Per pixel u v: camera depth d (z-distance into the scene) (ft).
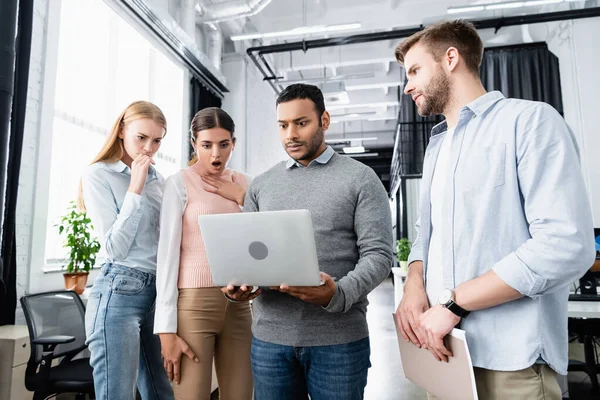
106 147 4.72
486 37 21.33
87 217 8.61
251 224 2.93
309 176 3.75
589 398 8.27
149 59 13.02
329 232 3.52
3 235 7.14
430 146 3.71
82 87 10.17
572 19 16.20
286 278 3.01
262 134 21.79
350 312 3.48
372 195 3.55
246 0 15.17
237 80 19.06
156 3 12.82
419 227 3.93
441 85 3.27
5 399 6.20
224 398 4.63
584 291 8.20
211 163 4.59
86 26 10.32
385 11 18.86
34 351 6.00
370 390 9.09
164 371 4.86
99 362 4.24
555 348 2.70
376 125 37.17
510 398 2.70
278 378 3.51
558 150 2.63
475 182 2.93
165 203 4.44
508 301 2.67
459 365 2.67
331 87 23.72
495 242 2.81
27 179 8.14
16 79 7.38
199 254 4.41
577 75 16.52
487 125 3.00
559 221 2.48
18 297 7.85
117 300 4.32
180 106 14.73
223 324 4.56
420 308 3.21
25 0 7.57
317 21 19.69
